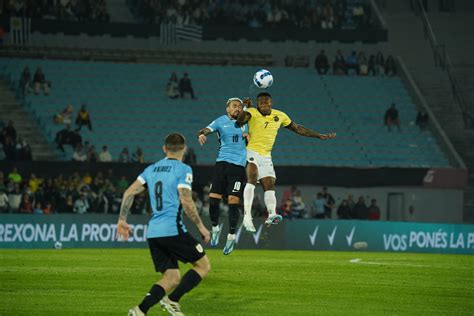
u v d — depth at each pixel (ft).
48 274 107.45
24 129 245.04
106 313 76.84
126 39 285.43
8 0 268.62
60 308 78.89
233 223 112.88
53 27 270.87
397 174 256.32
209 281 102.32
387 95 291.17
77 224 181.27
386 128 278.67
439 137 278.67
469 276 120.98
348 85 291.79
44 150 239.50
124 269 116.67
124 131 253.24
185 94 276.62
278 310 80.84
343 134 273.75
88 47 281.74
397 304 87.25
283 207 214.07
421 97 290.76
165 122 260.62
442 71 304.30
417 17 318.45
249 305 83.56
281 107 277.85
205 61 291.17
